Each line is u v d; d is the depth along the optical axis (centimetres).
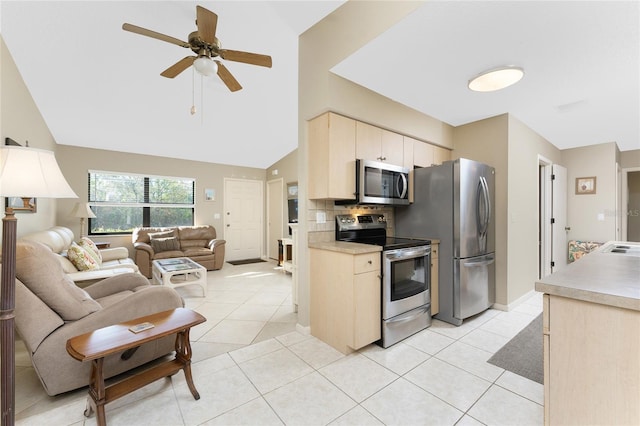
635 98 274
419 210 309
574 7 159
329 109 238
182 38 280
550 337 111
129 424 149
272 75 358
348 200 275
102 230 527
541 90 259
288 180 636
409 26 178
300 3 226
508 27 178
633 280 114
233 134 517
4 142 251
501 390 177
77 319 172
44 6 236
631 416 95
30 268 156
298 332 265
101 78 334
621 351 97
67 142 485
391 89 264
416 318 258
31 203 309
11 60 270
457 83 251
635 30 176
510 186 318
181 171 600
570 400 106
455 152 365
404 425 148
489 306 312
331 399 169
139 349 191
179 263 422
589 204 456
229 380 188
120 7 243
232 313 315
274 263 631
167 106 407
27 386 181
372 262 229
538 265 386
